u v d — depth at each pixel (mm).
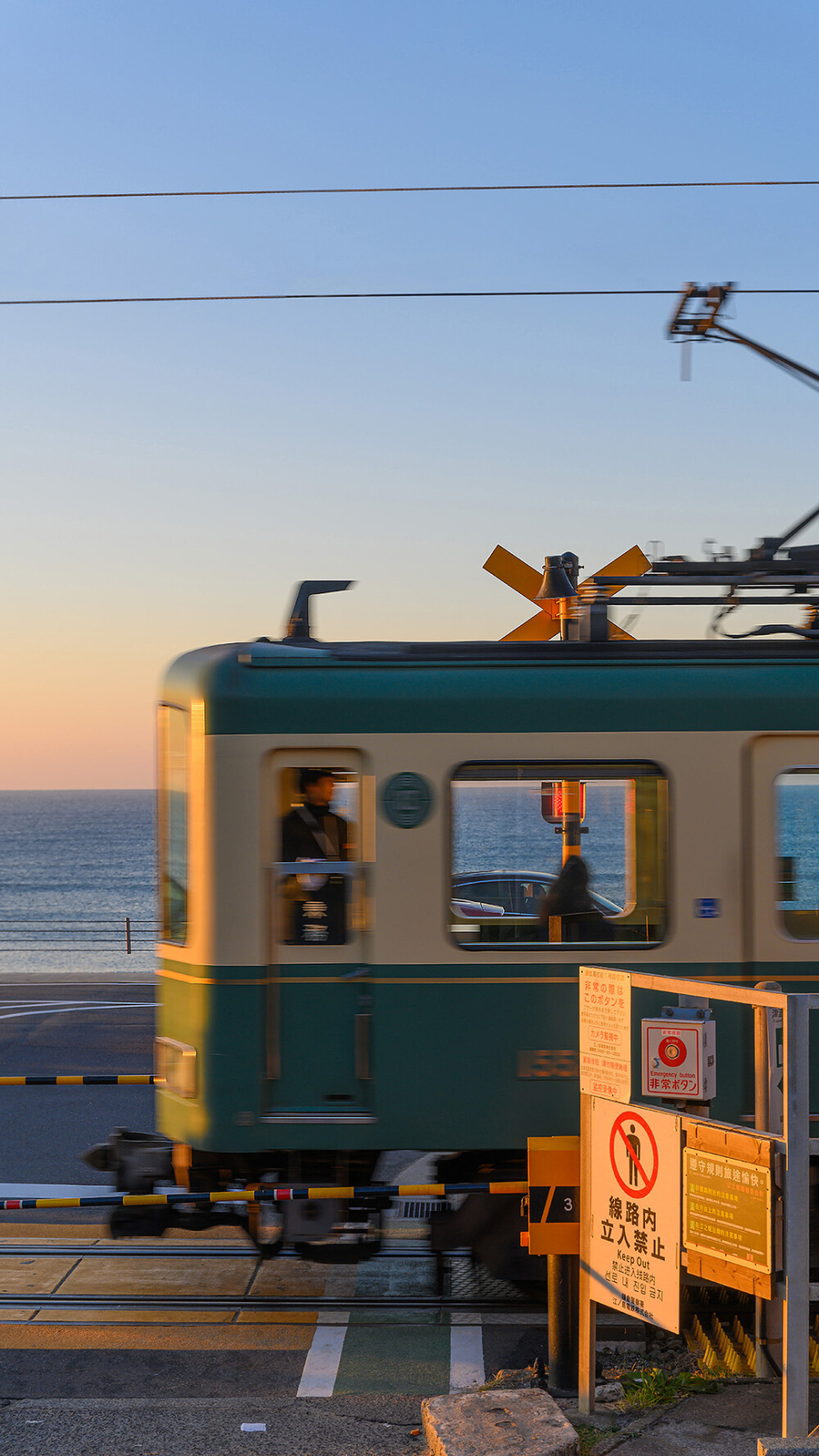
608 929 6051
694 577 6449
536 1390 4609
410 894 6000
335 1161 6098
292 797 6066
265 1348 5629
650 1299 4293
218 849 6016
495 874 6027
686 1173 4172
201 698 6094
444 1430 4266
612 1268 4480
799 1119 3895
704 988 4234
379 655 6191
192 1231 7188
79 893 72562
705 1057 4316
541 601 8109
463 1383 5234
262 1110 5965
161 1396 5102
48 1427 4699
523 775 6074
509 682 6109
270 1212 6230
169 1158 6316
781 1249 3916
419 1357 5535
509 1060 5961
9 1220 7465
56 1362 5453
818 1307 5570
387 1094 5953
